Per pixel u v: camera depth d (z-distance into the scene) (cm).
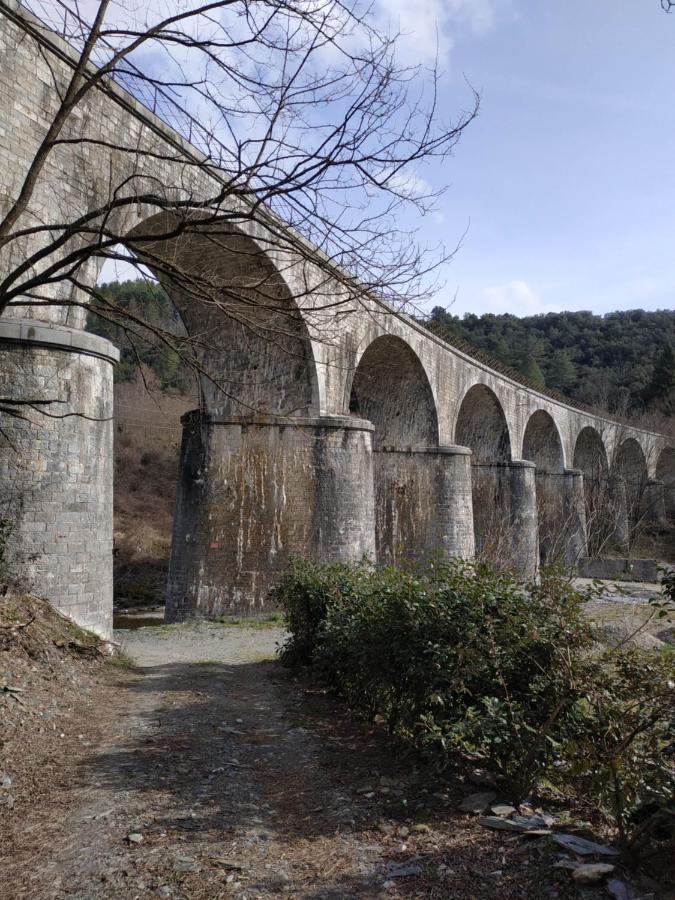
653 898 353
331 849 443
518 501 3850
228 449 1980
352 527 2048
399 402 2873
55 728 736
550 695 514
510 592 570
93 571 1203
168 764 632
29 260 630
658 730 438
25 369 1136
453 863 409
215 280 673
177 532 2012
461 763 561
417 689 600
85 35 646
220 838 464
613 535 5056
